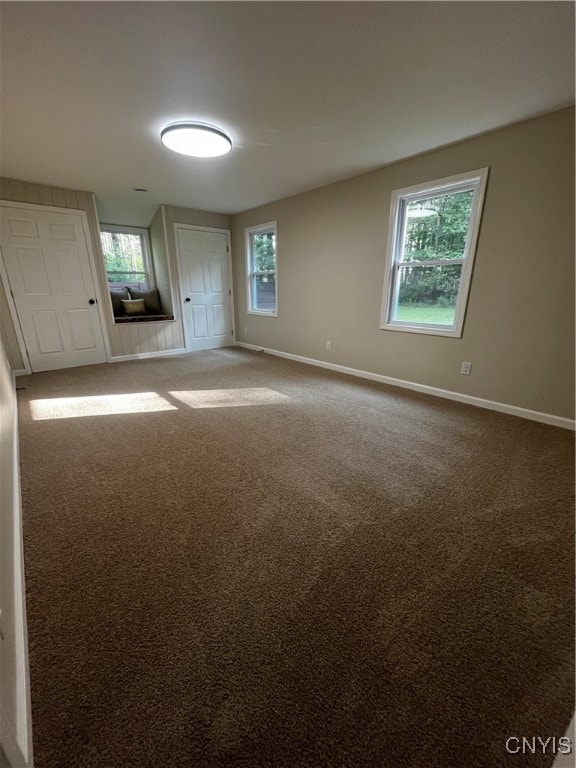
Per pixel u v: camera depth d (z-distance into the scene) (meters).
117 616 1.14
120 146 2.86
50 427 2.63
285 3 1.42
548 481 1.92
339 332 4.27
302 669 0.98
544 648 1.04
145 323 5.12
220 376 4.15
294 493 1.81
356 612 1.16
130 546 1.44
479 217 2.78
